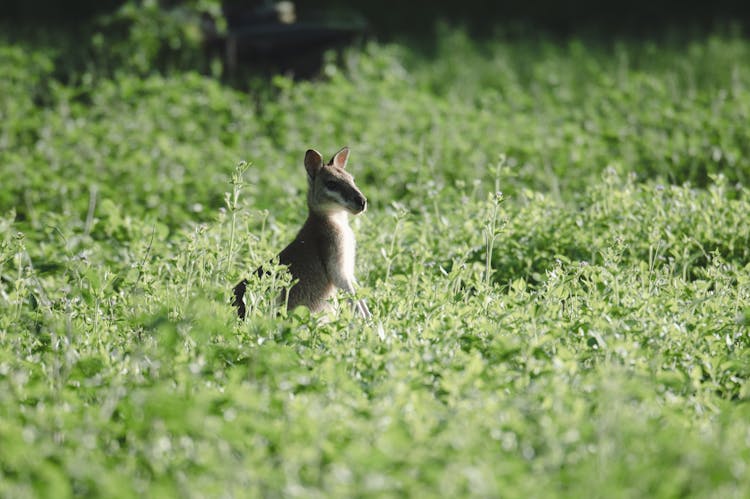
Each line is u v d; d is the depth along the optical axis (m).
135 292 10.85
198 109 22.91
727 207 14.15
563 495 6.80
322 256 11.95
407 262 13.02
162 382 8.46
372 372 8.86
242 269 12.41
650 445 7.36
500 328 9.84
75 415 8.20
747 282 11.28
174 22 27.05
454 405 8.00
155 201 17.25
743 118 20.80
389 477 6.91
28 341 10.34
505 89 27.50
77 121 21.86
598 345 9.37
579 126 22.28
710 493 6.89
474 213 14.39
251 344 9.63
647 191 14.77
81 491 7.40
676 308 10.34
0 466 7.64
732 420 8.11
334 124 22.14
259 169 19.25
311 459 7.12
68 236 14.04
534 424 7.65
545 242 13.56
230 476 7.02
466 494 6.78
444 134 20.91
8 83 24.69
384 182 18.17
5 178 18.25
